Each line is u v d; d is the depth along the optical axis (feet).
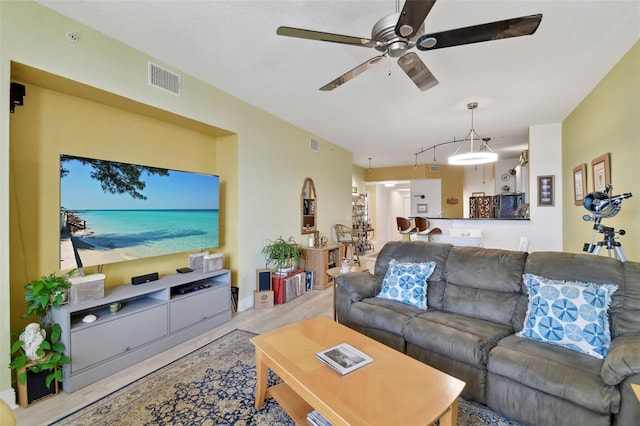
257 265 12.96
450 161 14.35
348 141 18.98
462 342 6.23
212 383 6.97
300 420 5.06
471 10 6.55
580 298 5.98
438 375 4.76
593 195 7.15
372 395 4.24
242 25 7.22
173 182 9.71
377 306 8.29
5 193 6.03
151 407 6.13
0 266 5.97
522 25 4.77
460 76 9.73
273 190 13.93
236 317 11.30
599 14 6.66
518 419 5.49
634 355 4.48
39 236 7.38
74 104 7.99
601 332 5.60
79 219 7.37
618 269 6.18
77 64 7.09
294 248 14.21
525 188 19.52
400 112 13.35
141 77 8.43
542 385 5.09
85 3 6.43
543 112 13.35
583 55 8.41
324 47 8.13
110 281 8.85
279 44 8.02
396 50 5.65
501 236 16.38
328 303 13.03
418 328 7.00
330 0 6.30
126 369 7.58
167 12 6.73
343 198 20.88
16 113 7.00
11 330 6.95
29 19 6.33
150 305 8.36
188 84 9.77
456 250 8.93
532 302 6.59
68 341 6.60
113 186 8.09
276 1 6.36
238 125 11.81
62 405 6.20
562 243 14.90
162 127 10.22
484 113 13.50
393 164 28.02
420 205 28.12
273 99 11.89
